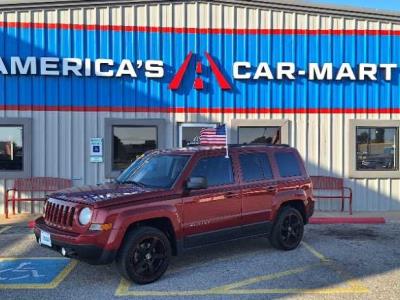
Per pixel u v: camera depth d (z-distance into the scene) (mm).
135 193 6809
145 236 6699
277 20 13812
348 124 14086
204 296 6266
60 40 13000
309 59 13938
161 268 6891
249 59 13750
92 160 13133
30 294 6352
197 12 13508
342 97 14055
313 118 13992
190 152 7691
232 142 13695
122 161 13367
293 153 9172
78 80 13109
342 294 6340
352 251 8797
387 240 9836
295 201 8953
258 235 8273
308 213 9133
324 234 10500
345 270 7504
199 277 7102
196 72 13531
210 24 13570
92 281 6906
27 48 12875
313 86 14008
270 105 13820
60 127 13047
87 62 13023
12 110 12852
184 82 13539
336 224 11930
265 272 7375
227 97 13703
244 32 13703
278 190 8547
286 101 13898
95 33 13109
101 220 6336
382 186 14156
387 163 14320
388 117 14219
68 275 7211
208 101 13617
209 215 7453
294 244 8828
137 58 13320
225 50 13648
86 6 13055
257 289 6555
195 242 7289
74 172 13102
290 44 13867
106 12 13156
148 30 13352
